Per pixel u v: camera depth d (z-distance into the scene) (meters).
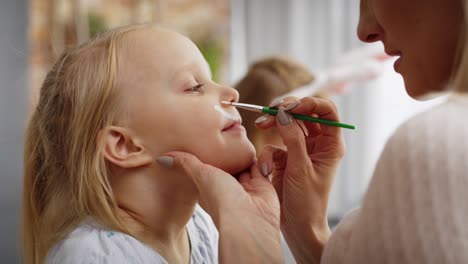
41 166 0.97
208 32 3.51
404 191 0.50
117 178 0.87
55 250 0.87
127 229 0.85
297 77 1.68
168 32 0.92
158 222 0.88
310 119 0.86
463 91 0.54
